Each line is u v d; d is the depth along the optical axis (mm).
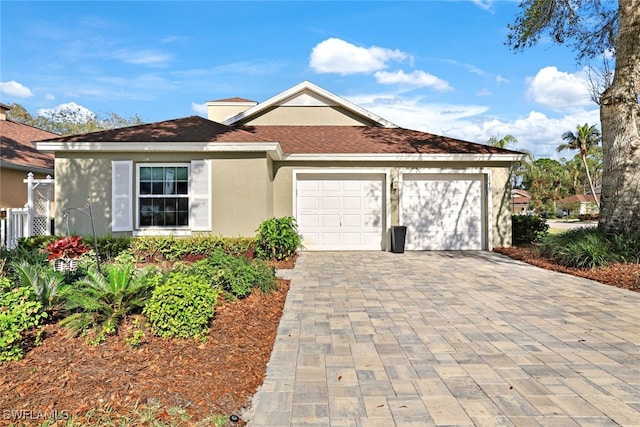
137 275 5492
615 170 10453
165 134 11109
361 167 12984
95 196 10797
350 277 8930
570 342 4906
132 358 3877
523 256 11289
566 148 34812
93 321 4344
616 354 4516
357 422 3125
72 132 34844
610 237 10172
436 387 3715
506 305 6625
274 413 3268
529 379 3875
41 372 3533
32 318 4020
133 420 2969
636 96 10273
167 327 4324
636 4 10016
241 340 4684
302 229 13078
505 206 13102
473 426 3059
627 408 3322
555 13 11641
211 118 18469
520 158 12852
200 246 10227
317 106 16156
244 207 10938
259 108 15820
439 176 13211
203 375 3725
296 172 12914
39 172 14273
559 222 42906
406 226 13055
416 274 9266
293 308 6449
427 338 5062
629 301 6863
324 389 3688
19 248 9141
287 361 4340
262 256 10539
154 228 10852
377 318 5918
